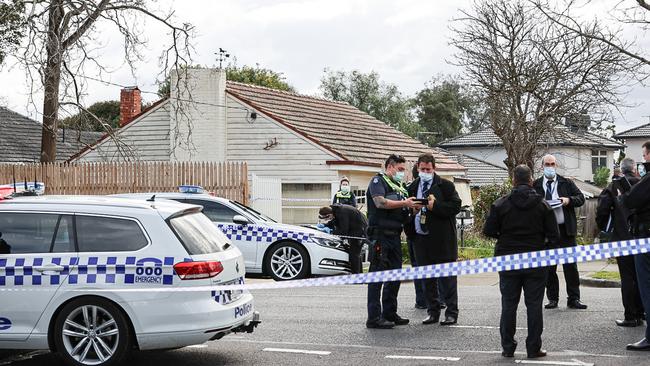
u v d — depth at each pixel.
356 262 16.11
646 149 8.94
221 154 27.16
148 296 7.90
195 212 8.75
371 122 34.44
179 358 8.90
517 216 8.58
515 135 30.77
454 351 9.00
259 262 15.78
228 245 8.78
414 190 10.70
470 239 24.92
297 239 15.72
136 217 8.16
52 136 24.47
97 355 7.95
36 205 8.34
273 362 8.63
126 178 22.80
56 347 8.05
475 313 11.46
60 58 22.48
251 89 29.81
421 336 9.84
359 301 13.02
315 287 15.34
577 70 28.81
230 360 8.77
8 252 8.18
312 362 8.59
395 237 10.27
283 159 26.73
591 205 30.22
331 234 16.33
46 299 8.02
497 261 8.34
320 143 26.31
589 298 12.79
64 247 8.13
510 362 8.38
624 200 8.86
